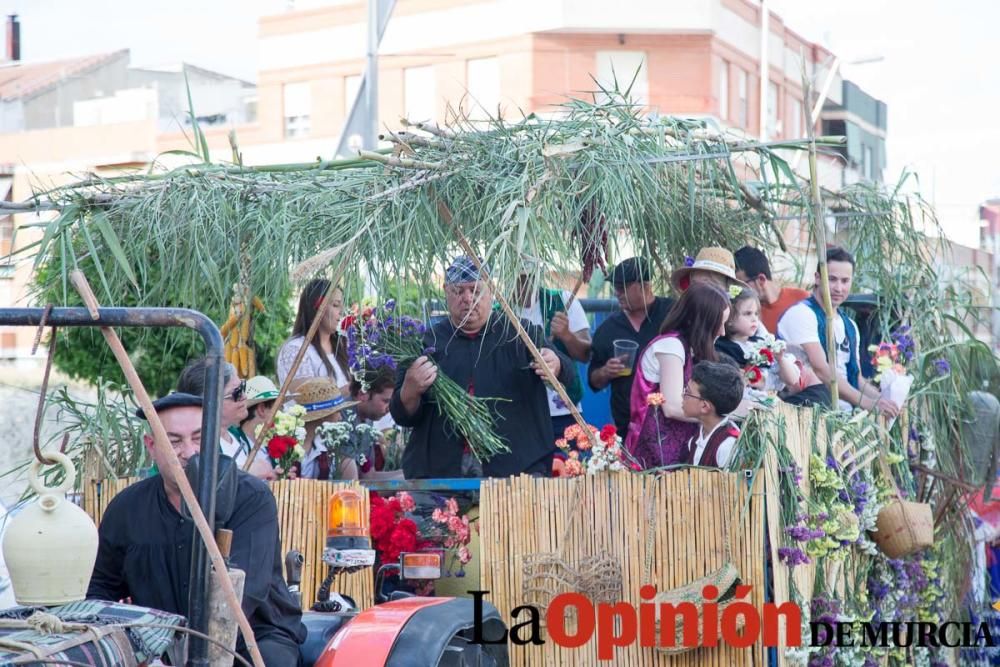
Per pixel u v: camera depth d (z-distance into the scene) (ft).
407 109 113.60
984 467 24.47
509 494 18.85
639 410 21.01
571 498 18.83
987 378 25.81
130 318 10.38
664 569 18.54
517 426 22.11
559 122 20.47
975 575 24.49
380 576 19.20
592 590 18.53
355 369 22.77
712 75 110.11
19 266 21.97
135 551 13.69
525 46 109.91
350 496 15.06
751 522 18.35
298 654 13.64
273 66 118.01
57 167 109.91
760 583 18.21
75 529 10.73
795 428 19.63
